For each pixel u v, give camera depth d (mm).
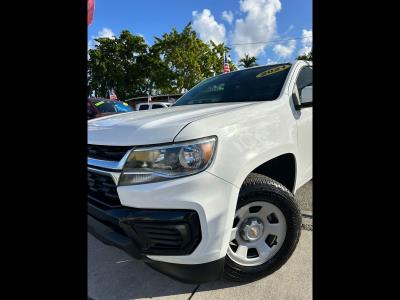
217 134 1718
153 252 1657
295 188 2285
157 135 1700
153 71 26375
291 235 2031
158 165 1646
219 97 2859
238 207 1851
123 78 30750
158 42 25875
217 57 27484
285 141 2080
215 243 1658
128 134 1818
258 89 2629
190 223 1608
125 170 1716
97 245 2658
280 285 2010
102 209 1808
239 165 1746
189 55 24719
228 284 2037
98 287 2068
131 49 31109
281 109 2201
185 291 1999
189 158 1628
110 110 6969
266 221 2006
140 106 15141
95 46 31078
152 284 2090
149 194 1621
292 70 2627
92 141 1946
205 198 1625
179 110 2391
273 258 2029
